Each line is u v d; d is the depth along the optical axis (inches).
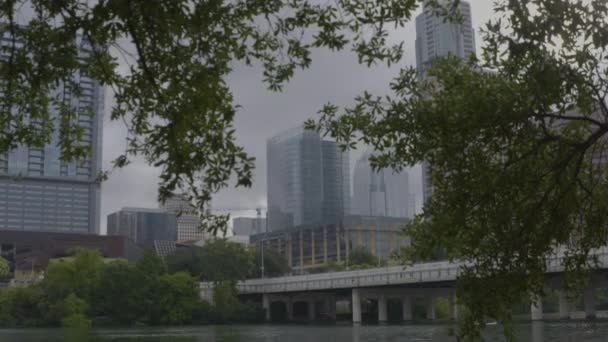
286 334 3292.3
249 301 5787.4
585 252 560.4
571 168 529.0
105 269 5078.7
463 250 550.0
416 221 564.7
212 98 436.5
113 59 487.2
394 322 4744.1
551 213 512.4
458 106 493.4
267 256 7573.8
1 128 552.4
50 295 4943.4
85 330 4207.7
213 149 437.7
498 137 493.4
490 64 489.7
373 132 520.4
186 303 5162.4
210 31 458.3
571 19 421.1
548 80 428.1
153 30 414.9
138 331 3976.4
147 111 462.3
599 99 470.0
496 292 520.1
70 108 573.3
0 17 435.5
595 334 2303.2
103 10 400.5
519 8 421.4
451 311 5142.7
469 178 502.6
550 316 4576.8
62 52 457.7
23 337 3336.6
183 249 6815.9
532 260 516.4
